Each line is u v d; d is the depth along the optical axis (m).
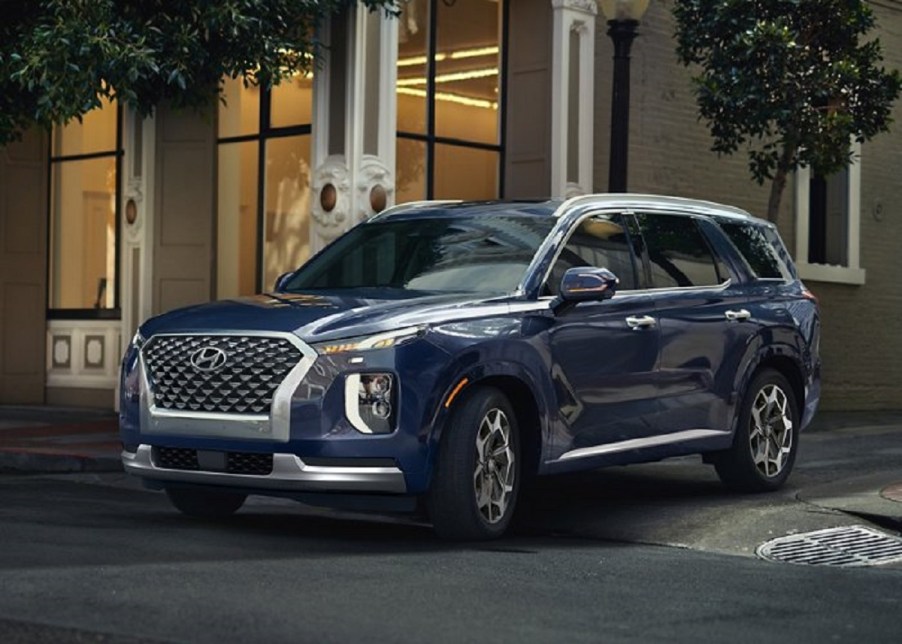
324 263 10.77
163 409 9.20
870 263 23.08
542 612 6.66
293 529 9.73
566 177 18.88
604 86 19.48
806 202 21.95
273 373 8.86
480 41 18.97
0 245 20.62
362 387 8.78
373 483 8.77
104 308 20.27
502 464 9.40
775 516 10.34
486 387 9.32
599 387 10.12
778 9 16.92
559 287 9.97
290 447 8.77
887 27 23.00
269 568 7.66
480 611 6.62
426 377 8.90
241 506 10.49
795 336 12.01
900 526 10.15
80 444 14.96
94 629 5.90
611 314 10.29
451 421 9.10
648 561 8.52
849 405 22.69
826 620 6.74
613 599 7.09
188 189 18.86
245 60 15.23
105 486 12.44
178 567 7.58
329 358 8.78
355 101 16.66
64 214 20.81
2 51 14.79
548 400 9.69
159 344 9.32
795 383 12.22
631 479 12.65
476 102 18.91
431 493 9.09
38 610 6.27
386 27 16.94
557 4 18.80
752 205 21.28
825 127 16.81
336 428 8.75
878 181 23.22
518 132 19.19
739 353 11.40
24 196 20.81
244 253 18.44
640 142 19.78
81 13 14.19
